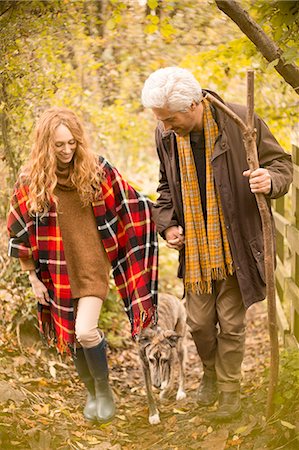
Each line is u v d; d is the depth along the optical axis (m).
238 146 3.74
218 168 3.71
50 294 4.14
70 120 3.78
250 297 3.80
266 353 5.70
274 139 3.82
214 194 3.79
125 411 4.62
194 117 3.64
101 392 4.23
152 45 8.09
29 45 5.65
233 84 8.21
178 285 8.28
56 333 4.17
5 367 4.66
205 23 7.02
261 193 3.46
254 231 3.79
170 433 4.14
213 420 4.09
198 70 7.07
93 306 4.00
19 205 3.97
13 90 5.40
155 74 3.53
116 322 6.43
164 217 4.00
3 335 5.08
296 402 3.80
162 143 3.92
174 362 4.75
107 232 4.04
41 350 5.23
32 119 5.70
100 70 8.18
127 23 7.33
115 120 8.51
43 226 3.94
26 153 5.61
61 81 6.46
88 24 6.79
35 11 5.54
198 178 3.85
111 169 4.08
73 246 3.99
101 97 8.41
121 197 4.11
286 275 5.37
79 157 3.83
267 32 4.92
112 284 6.54
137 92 9.19
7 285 5.41
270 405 3.75
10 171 5.52
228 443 3.78
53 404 4.40
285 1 3.93
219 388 4.09
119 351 5.98
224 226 3.81
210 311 4.04
